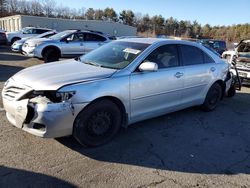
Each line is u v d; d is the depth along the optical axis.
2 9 71.56
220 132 5.09
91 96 3.81
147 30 92.19
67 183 3.23
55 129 3.63
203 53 5.86
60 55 12.95
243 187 3.40
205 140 4.69
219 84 6.28
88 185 3.22
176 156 4.05
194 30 90.75
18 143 4.07
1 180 3.20
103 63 4.62
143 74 4.47
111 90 4.02
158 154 4.06
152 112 4.77
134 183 3.32
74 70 4.26
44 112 3.55
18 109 3.71
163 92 4.84
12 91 3.91
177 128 5.11
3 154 3.74
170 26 94.00
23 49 13.11
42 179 3.27
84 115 3.84
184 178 3.50
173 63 5.10
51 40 12.80
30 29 23.17
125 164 3.73
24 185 3.14
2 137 4.21
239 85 7.82
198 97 5.74
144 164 3.76
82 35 13.48
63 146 4.07
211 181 3.47
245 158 4.14
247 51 9.95
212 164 3.90
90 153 3.94
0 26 51.72
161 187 3.27
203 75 5.68
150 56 4.69
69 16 80.25
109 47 5.16
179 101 5.27
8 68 10.67
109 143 4.27
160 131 4.91
